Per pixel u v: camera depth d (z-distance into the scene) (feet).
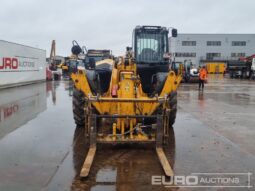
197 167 18.48
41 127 28.40
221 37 251.80
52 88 69.92
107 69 29.45
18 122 30.48
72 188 15.25
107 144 22.58
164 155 19.84
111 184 15.79
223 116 36.35
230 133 27.45
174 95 28.30
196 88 82.74
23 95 53.78
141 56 33.71
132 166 18.43
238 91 73.61
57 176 16.75
